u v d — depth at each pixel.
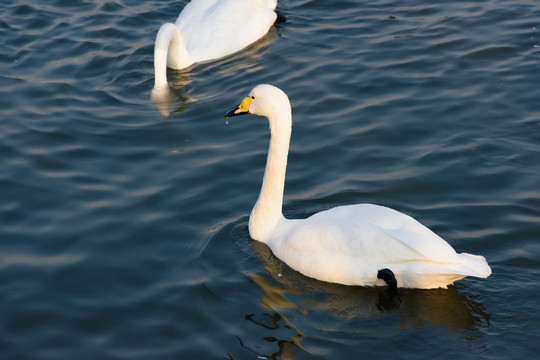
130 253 10.52
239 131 13.69
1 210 11.56
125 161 12.87
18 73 16.12
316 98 14.58
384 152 12.76
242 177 12.24
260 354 8.47
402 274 9.21
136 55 16.94
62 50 17.16
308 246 9.78
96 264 10.30
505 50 15.79
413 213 11.10
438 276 8.95
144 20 18.69
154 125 14.04
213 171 12.43
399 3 18.58
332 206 11.37
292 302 9.37
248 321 9.04
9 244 10.78
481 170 12.09
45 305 9.54
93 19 18.69
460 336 8.59
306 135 13.41
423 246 8.98
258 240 10.66
